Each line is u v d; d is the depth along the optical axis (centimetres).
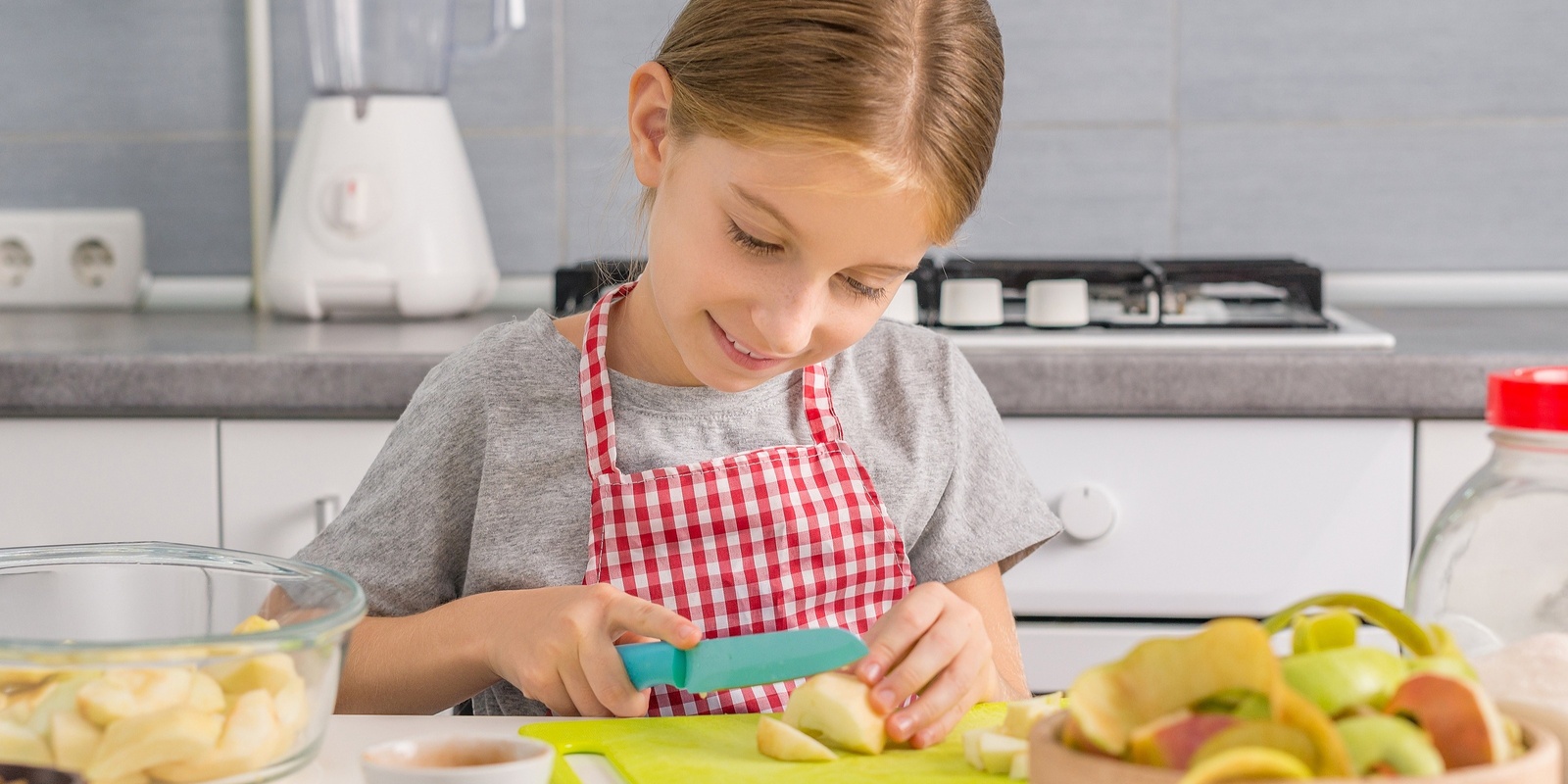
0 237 193
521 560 95
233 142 201
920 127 76
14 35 199
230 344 153
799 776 65
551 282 200
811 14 75
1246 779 45
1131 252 197
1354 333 149
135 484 146
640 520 93
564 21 196
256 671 60
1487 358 138
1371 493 142
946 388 107
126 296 195
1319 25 192
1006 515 107
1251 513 143
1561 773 54
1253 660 48
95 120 200
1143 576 144
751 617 93
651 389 99
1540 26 191
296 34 197
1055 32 194
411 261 173
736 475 94
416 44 183
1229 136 195
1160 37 193
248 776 59
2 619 71
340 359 143
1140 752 49
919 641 74
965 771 65
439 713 106
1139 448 143
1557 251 195
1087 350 143
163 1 198
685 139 79
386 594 96
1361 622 143
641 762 67
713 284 77
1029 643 145
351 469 145
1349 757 47
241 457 145
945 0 80
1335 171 195
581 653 77
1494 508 66
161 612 72
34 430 146
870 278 79
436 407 100
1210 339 146
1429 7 191
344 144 174
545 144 198
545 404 99
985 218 197
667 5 196
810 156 73
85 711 56
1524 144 193
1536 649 60
